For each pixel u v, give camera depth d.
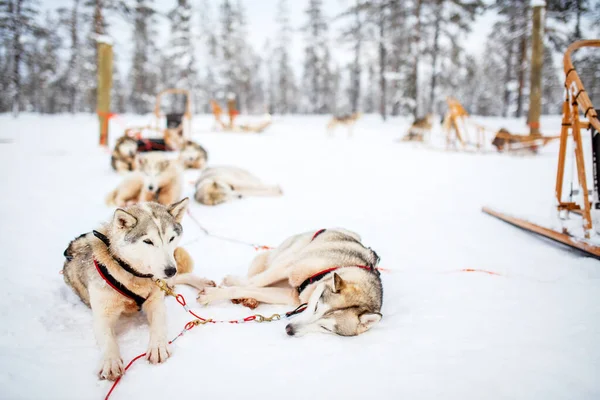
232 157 10.14
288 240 3.24
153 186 5.33
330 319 2.32
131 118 22.84
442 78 23.58
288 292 2.76
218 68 35.22
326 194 6.30
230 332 2.31
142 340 2.21
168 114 11.69
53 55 31.48
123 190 5.45
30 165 8.24
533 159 10.01
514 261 3.53
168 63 34.19
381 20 24.72
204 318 2.48
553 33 19.92
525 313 2.48
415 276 3.22
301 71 43.12
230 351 2.09
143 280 2.29
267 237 4.27
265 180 7.39
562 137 3.89
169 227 2.37
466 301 2.69
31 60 28.27
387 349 2.12
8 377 1.77
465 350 2.08
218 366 1.95
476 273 3.20
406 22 24.52
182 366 1.94
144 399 1.70
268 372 1.90
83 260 2.39
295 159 10.01
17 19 25.77
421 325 2.39
